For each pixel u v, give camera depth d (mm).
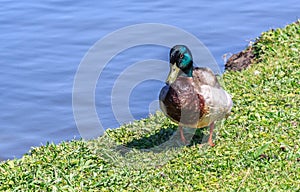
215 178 10438
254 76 14195
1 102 17453
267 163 10641
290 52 15102
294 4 22219
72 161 11273
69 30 20703
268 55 15289
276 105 12648
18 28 20938
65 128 16031
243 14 21531
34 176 10906
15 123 16422
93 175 10906
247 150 11156
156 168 11156
